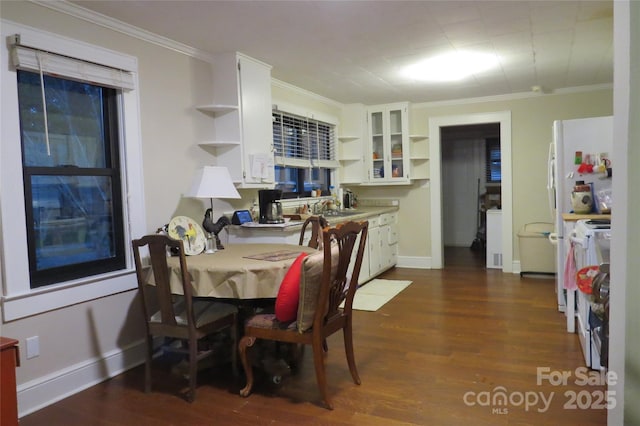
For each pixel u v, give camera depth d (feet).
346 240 8.28
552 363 9.55
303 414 7.79
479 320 12.67
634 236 4.17
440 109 19.72
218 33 10.43
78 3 8.59
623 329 4.32
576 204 12.14
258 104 12.70
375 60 12.89
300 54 12.19
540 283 16.89
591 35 11.14
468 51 12.26
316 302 7.91
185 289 8.22
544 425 7.19
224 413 7.91
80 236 9.34
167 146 10.87
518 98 18.48
